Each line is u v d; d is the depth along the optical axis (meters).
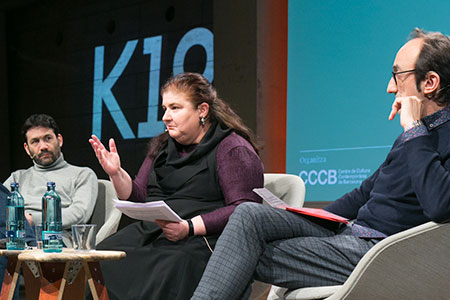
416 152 1.73
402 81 1.88
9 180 3.39
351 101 4.56
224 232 1.81
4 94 7.27
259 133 4.93
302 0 4.88
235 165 2.28
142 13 6.21
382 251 1.63
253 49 5.00
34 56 7.13
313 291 1.78
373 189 1.97
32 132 3.32
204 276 1.75
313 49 4.80
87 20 6.67
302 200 2.50
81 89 6.67
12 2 7.15
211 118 2.45
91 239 1.83
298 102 4.85
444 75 1.82
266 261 1.85
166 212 1.99
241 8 5.10
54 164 3.35
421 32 1.94
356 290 1.66
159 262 2.08
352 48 4.57
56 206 1.89
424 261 1.66
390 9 4.36
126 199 2.46
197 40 5.76
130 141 6.19
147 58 6.12
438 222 1.65
